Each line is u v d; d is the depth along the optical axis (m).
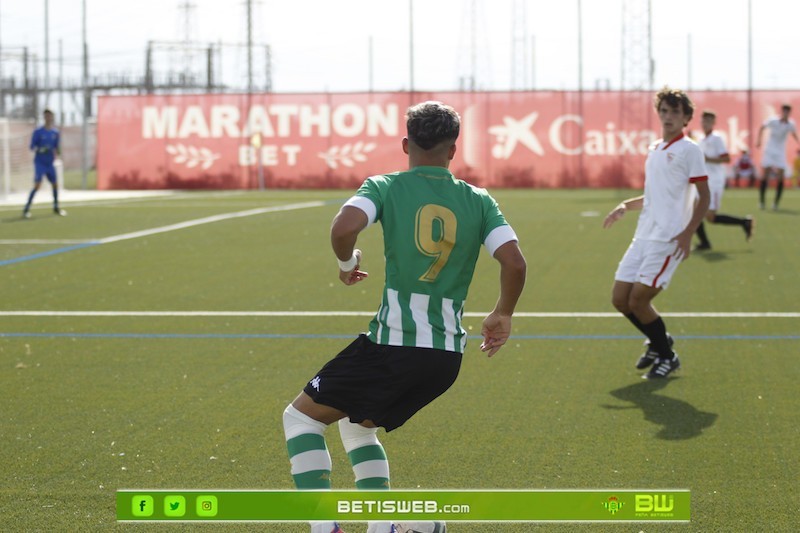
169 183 48.50
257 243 22.12
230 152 48.31
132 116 48.59
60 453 7.55
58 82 72.31
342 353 5.39
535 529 6.12
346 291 15.66
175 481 6.92
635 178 46.47
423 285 5.25
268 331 12.53
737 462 7.32
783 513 6.30
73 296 15.16
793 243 21.67
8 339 12.05
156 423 8.40
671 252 9.82
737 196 37.62
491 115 47.09
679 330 12.50
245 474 7.08
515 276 5.29
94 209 32.34
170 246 21.48
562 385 9.76
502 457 7.46
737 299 14.75
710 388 9.61
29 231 24.41
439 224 5.26
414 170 5.39
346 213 5.17
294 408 5.38
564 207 33.50
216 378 10.05
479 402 9.10
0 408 8.89
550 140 46.91
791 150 44.16
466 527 6.16
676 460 7.38
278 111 48.06
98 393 9.44
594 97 46.59
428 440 7.91
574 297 15.02
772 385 9.70
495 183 47.22
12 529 6.03
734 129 45.34
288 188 48.19
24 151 44.50
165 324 12.97
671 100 9.78
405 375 5.20
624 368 10.48
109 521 6.17
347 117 47.75
